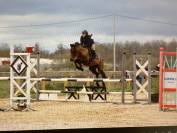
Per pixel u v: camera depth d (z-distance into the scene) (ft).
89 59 75.92
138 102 63.93
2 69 118.83
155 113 47.73
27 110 50.11
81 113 47.24
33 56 69.10
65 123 37.06
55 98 67.67
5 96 75.15
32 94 73.41
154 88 77.87
